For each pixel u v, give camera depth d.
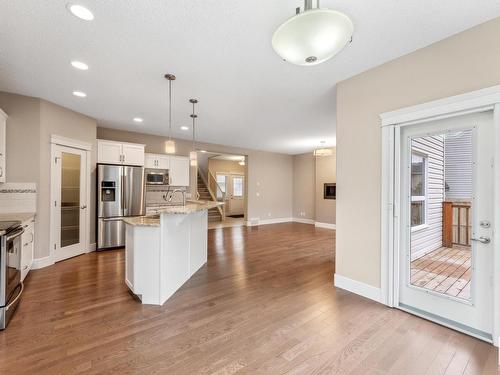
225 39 2.27
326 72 2.88
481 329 2.10
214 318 2.36
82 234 4.54
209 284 3.21
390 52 2.45
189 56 2.56
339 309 2.54
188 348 1.91
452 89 2.19
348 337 2.07
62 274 3.51
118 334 2.08
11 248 2.36
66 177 4.23
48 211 3.86
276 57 2.57
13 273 2.42
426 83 2.34
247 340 2.01
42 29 2.12
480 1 1.80
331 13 1.24
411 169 2.56
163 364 1.73
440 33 2.16
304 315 2.42
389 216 2.60
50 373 1.64
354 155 2.93
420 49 2.39
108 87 3.33
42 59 2.62
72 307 2.55
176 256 2.99
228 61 2.66
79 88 3.37
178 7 1.87
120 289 3.01
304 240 5.94
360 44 2.32
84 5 1.85
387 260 2.61
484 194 2.11
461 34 2.14
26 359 1.76
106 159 4.96
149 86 3.29
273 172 8.95
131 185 5.05
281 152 8.99
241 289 3.05
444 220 2.35
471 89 2.08
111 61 2.66
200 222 3.90
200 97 3.68
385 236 2.62
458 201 2.27
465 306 2.19
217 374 1.64
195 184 6.96
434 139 2.43
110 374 1.63
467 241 2.22
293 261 4.25
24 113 3.60
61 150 4.11
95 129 4.81
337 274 3.12
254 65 2.74
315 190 8.32
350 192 2.96
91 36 2.23
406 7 1.86
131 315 2.40
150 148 6.23
